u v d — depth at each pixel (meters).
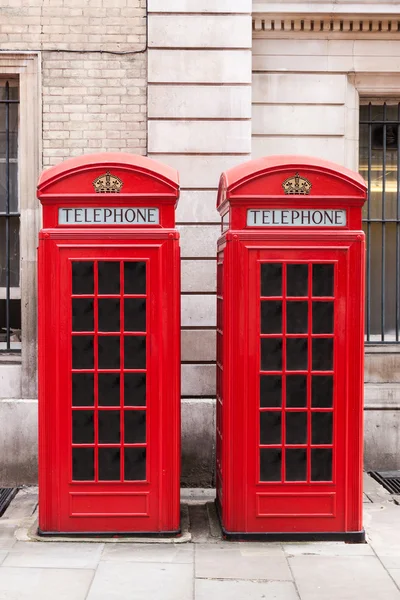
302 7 7.16
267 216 5.21
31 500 6.45
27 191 6.97
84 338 5.25
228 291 5.25
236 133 6.98
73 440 5.28
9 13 6.91
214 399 7.00
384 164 7.45
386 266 7.62
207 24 6.93
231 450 5.28
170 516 5.32
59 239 5.20
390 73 7.33
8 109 7.18
